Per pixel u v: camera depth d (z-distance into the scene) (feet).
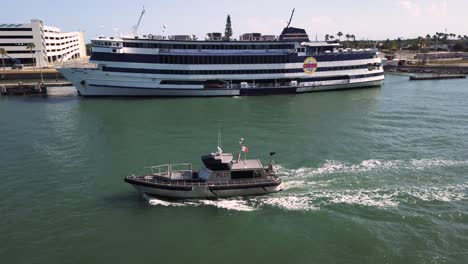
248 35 329.52
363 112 229.45
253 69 303.68
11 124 199.82
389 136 169.17
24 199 105.81
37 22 512.63
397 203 99.76
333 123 199.31
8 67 488.44
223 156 104.83
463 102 260.01
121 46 278.67
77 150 151.94
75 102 273.13
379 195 104.58
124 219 94.38
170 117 219.82
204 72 293.84
